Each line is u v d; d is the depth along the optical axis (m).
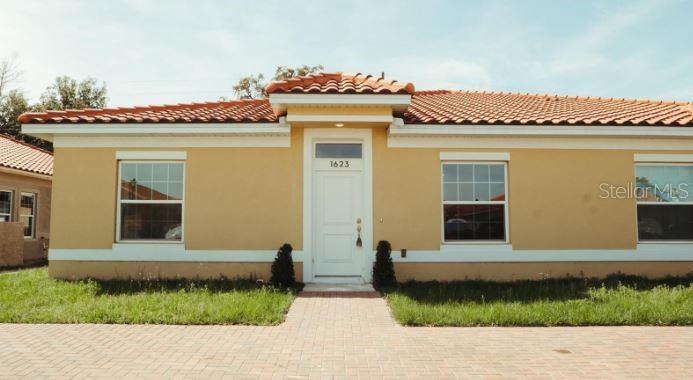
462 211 11.54
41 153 21.75
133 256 11.26
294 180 11.30
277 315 7.83
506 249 11.39
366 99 10.48
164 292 9.43
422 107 13.41
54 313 7.90
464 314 7.76
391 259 10.77
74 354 6.11
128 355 6.07
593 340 6.76
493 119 11.23
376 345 6.50
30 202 19.08
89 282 10.51
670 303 8.52
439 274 11.28
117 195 11.45
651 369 5.64
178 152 11.39
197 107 13.30
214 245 11.25
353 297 9.55
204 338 6.80
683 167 11.98
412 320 7.55
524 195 11.52
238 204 11.30
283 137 11.37
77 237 11.32
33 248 18.69
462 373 5.50
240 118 11.06
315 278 11.19
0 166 16.33
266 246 11.23
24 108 37.09
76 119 10.98
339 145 11.50
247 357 6.02
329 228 11.32
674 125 11.28
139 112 12.20
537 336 6.95
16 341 6.63
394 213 11.29
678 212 11.89
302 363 5.81
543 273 11.42
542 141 11.60
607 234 11.58
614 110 13.37
